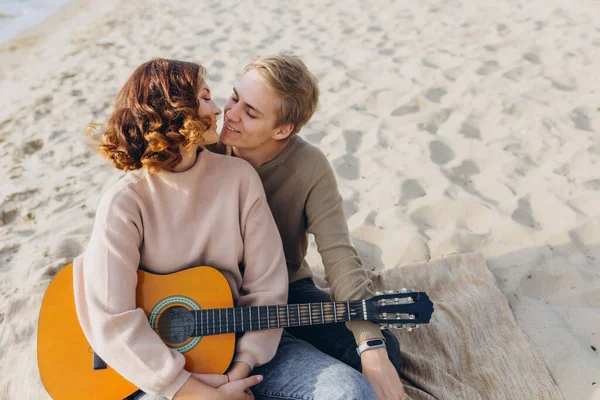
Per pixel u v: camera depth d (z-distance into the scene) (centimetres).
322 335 204
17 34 712
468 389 216
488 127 386
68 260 295
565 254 276
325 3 684
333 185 206
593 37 493
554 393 212
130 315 168
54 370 178
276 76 180
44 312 185
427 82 455
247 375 176
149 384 165
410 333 241
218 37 618
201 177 181
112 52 611
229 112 188
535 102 406
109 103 484
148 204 178
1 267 302
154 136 164
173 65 169
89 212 341
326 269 206
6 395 226
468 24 561
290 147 201
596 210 299
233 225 183
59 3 828
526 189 322
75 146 416
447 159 360
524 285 264
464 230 301
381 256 293
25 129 448
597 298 252
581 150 347
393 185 337
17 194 362
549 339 236
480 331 241
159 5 761
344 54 533
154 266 181
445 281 266
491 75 454
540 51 484
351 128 404
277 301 184
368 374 185
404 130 394
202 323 178
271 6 699
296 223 211
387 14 620
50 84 537
